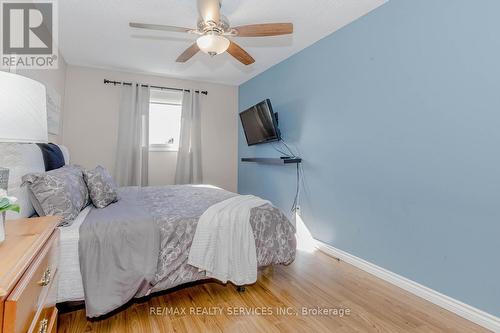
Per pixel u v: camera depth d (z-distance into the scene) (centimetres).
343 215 263
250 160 389
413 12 202
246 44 302
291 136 337
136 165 387
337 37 269
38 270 88
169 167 424
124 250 158
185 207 209
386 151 222
